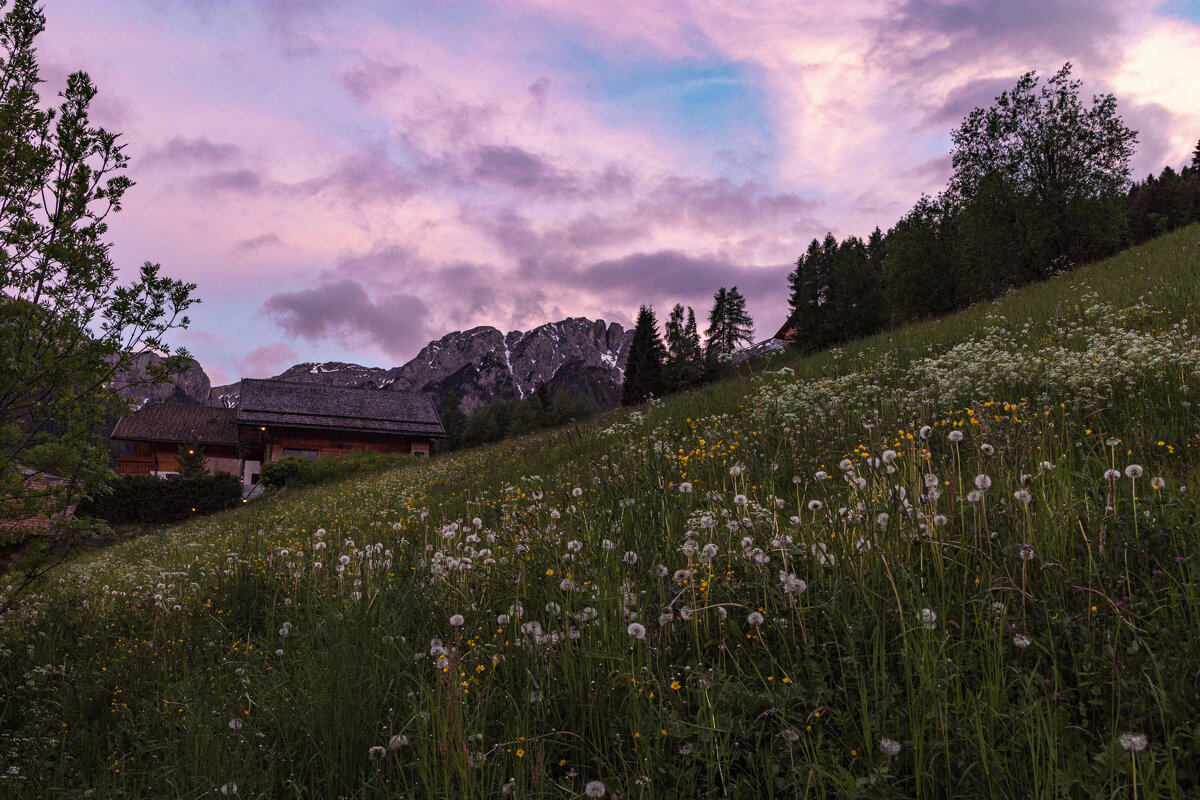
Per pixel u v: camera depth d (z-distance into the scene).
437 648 3.35
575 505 5.48
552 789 2.51
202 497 32.72
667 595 3.59
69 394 5.85
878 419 6.93
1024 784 2.05
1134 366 6.39
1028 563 3.09
